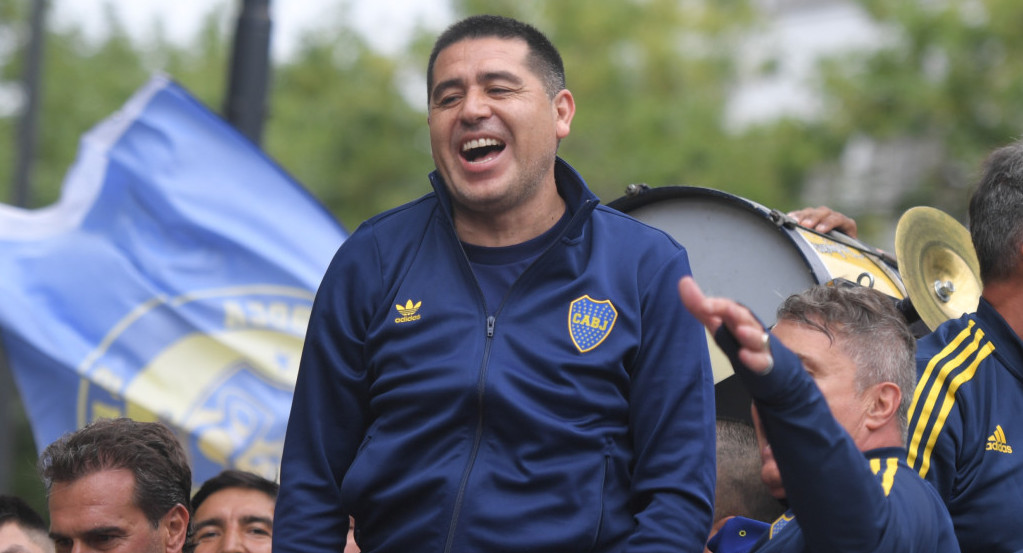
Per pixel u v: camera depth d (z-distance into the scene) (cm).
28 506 953
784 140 3581
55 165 3650
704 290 920
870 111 3538
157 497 848
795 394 543
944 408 719
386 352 650
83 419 1291
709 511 634
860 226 3631
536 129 661
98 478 837
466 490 621
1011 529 711
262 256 1392
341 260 681
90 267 1334
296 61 4009
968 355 739
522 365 634
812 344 642
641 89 3841
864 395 636
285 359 1370
